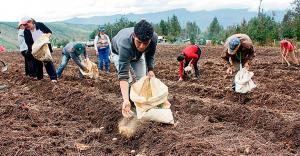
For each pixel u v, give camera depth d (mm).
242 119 8078
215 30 60844
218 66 16266
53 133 7094
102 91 10852
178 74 14227
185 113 8516
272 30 33438
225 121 8227
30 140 6664
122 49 6047
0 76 13797
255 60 18797
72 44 12461
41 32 11656
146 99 6996
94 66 12656
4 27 146375
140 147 6664
